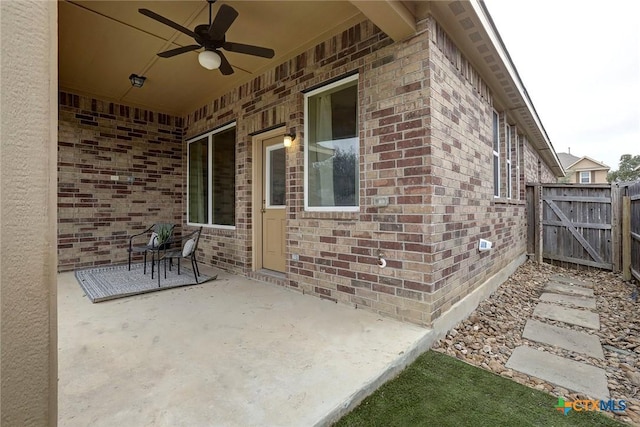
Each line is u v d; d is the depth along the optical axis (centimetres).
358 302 327
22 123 58
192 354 226
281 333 263
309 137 397
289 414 162
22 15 59
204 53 319
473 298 369
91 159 553
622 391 214
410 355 236
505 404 192
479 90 406
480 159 407
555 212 648
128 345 241
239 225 492
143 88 518
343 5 309
